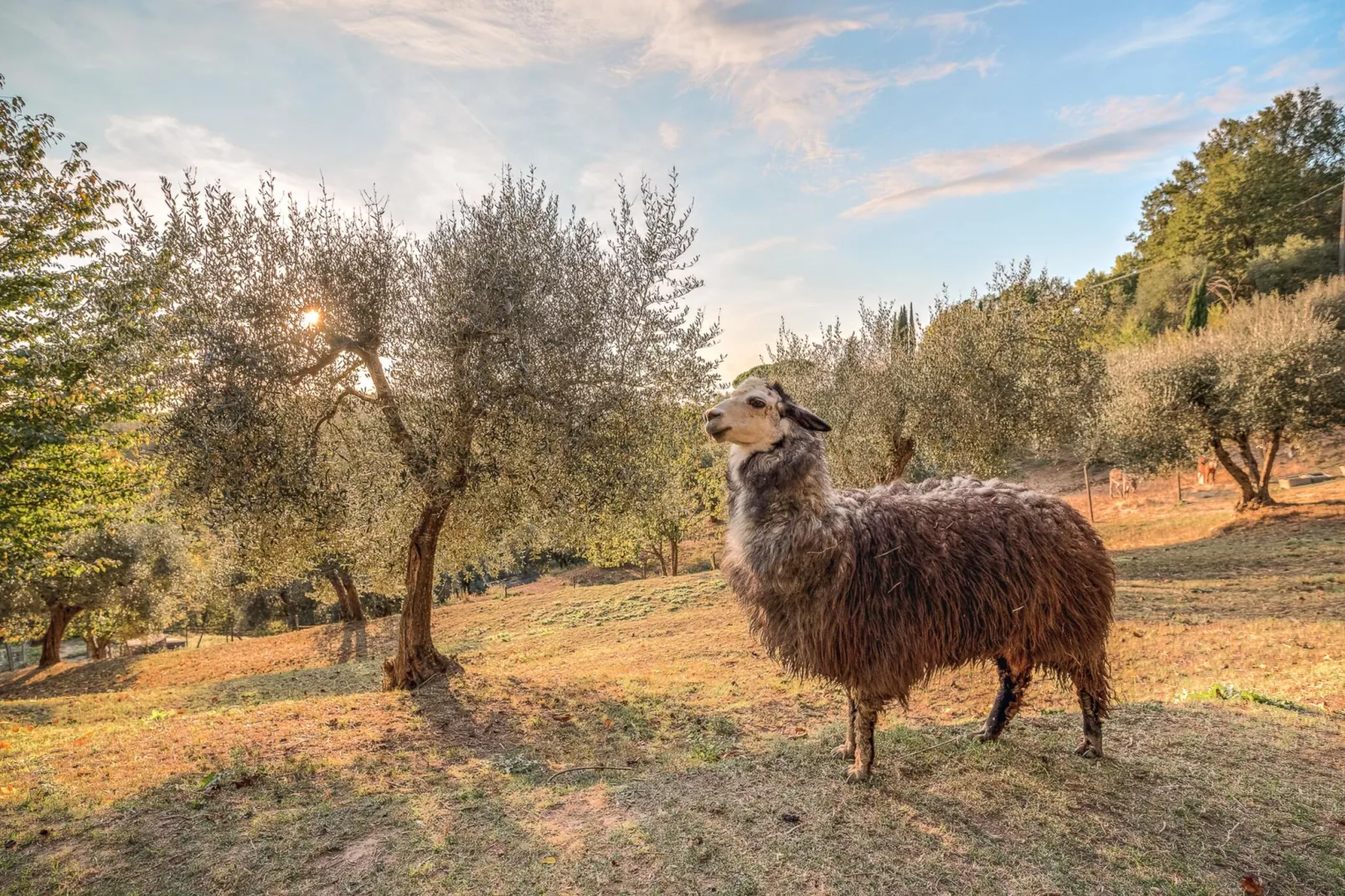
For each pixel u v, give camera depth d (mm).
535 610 22891
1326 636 8359
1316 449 21109
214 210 7418
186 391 7137
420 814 4211
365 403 9000
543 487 8859
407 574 9938
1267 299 23281
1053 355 15750
